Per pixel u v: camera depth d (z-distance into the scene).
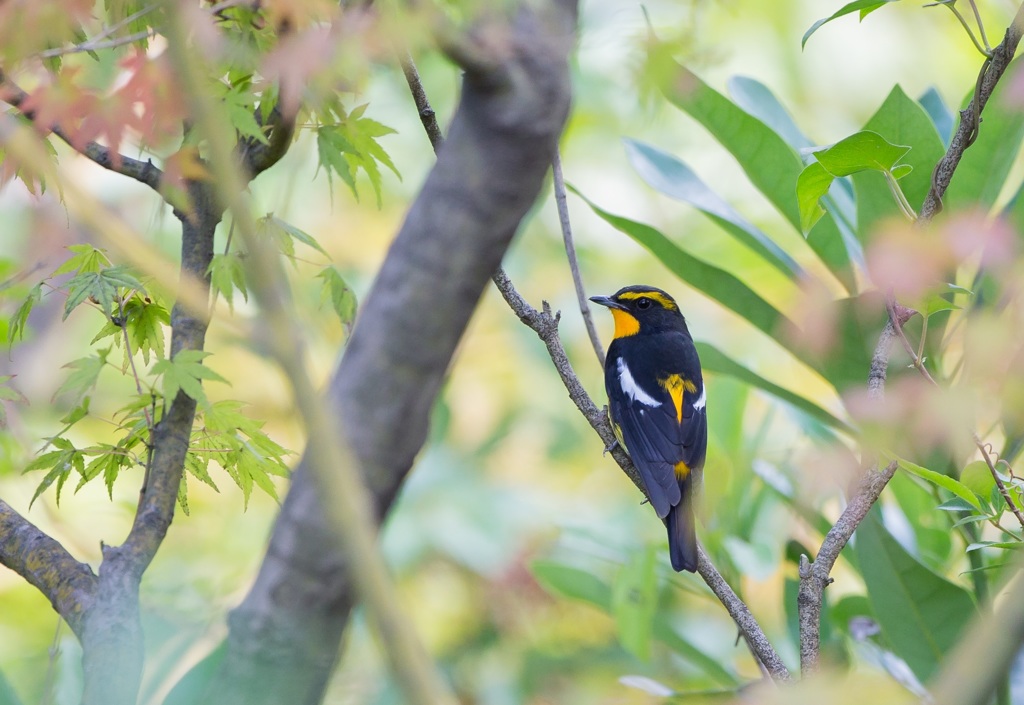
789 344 6.91
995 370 4.30
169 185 4.61
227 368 12.97
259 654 3.35
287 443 12.81
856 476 5.63
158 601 7.52
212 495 11.90
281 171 13.47
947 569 7.51
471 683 11.70
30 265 5.35
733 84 8.00
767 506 8.90
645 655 8.05
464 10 3.40
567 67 3.13
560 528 10.74
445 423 13.02
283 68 3.90
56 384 11.57
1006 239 4.01
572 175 14.94
